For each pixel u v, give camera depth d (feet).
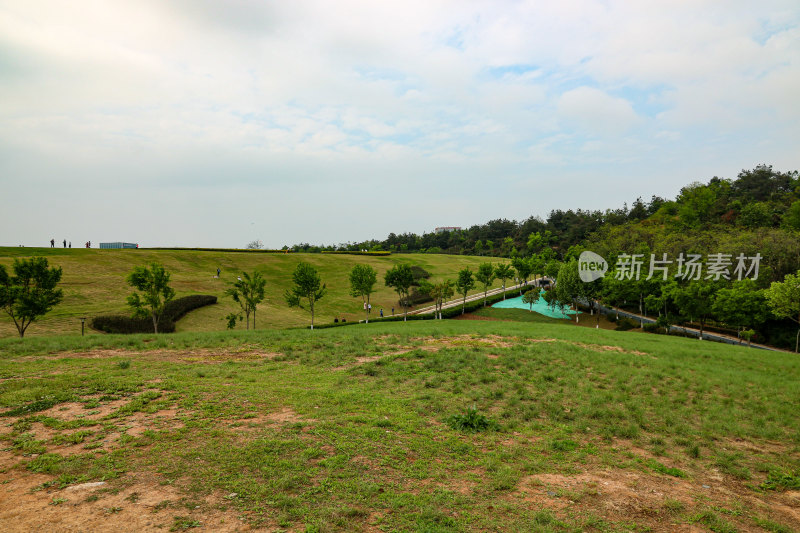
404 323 153.07
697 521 23.43
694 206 358.84
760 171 421.59
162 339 78.64
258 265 295.28
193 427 32.07
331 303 233.14
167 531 18.88
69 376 45.57
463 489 25.23
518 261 315.37
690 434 38.24
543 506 23.86
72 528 18.74
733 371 66.23
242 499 22.12
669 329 172.55
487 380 53.42
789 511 25.91
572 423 39.86
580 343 88.38
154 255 268.82
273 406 38.52
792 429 41.52
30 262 109.40
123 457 26.40
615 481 28.04
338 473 25.72
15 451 26.89
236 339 83.56
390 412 38.86
